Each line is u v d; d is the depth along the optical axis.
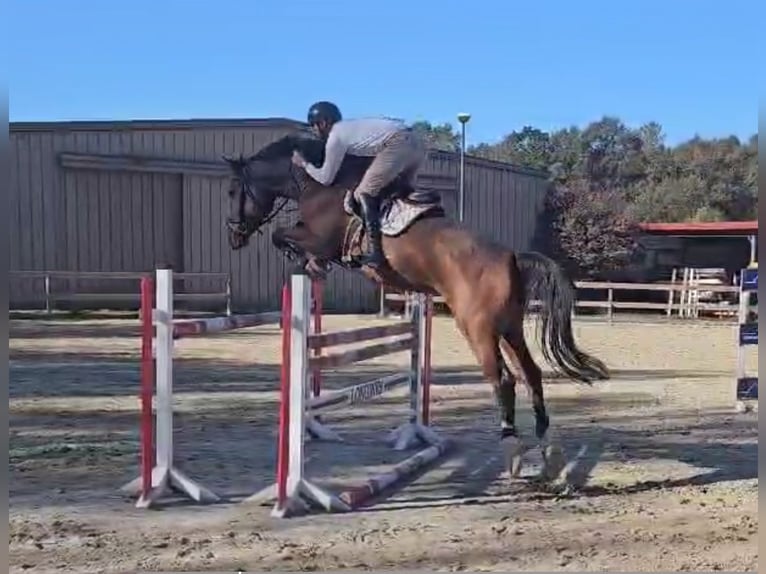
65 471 6.70
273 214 7.12
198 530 5.30
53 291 24.30
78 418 9.01
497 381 6.10
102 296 22.89
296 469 5.85
